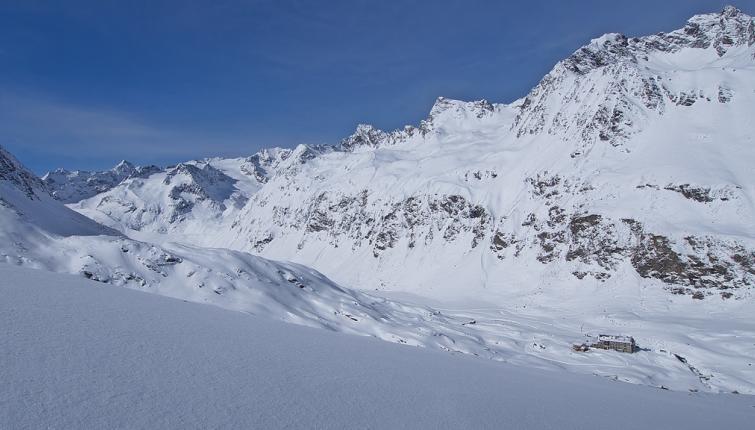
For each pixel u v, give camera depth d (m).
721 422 16.23
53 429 5.18
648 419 13.64
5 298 11.38
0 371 6.55
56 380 6.69
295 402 8.05
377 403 9.07
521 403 12.05
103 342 9.27
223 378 8.60
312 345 15.15
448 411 9.57
